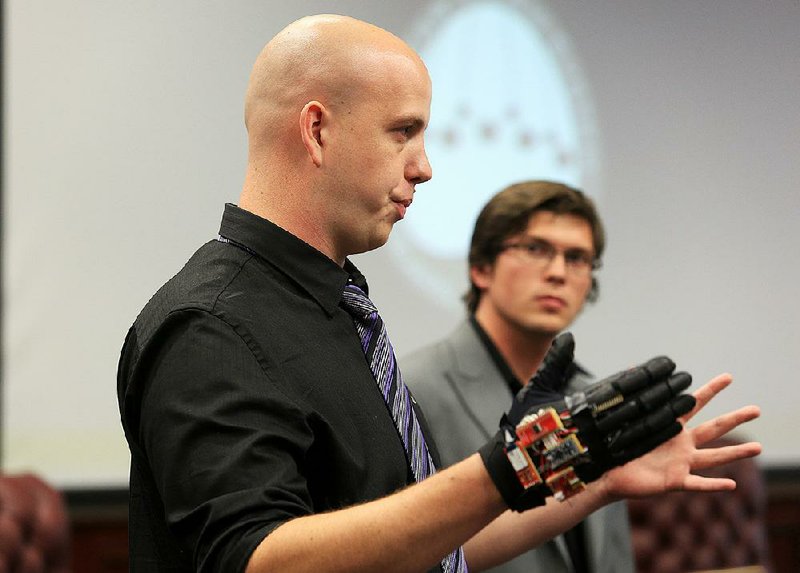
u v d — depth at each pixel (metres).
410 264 4.39
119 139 4.08
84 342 4.03
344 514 1.17
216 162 4.16
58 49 4.05
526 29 4.62
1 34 4.00
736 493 3.61
